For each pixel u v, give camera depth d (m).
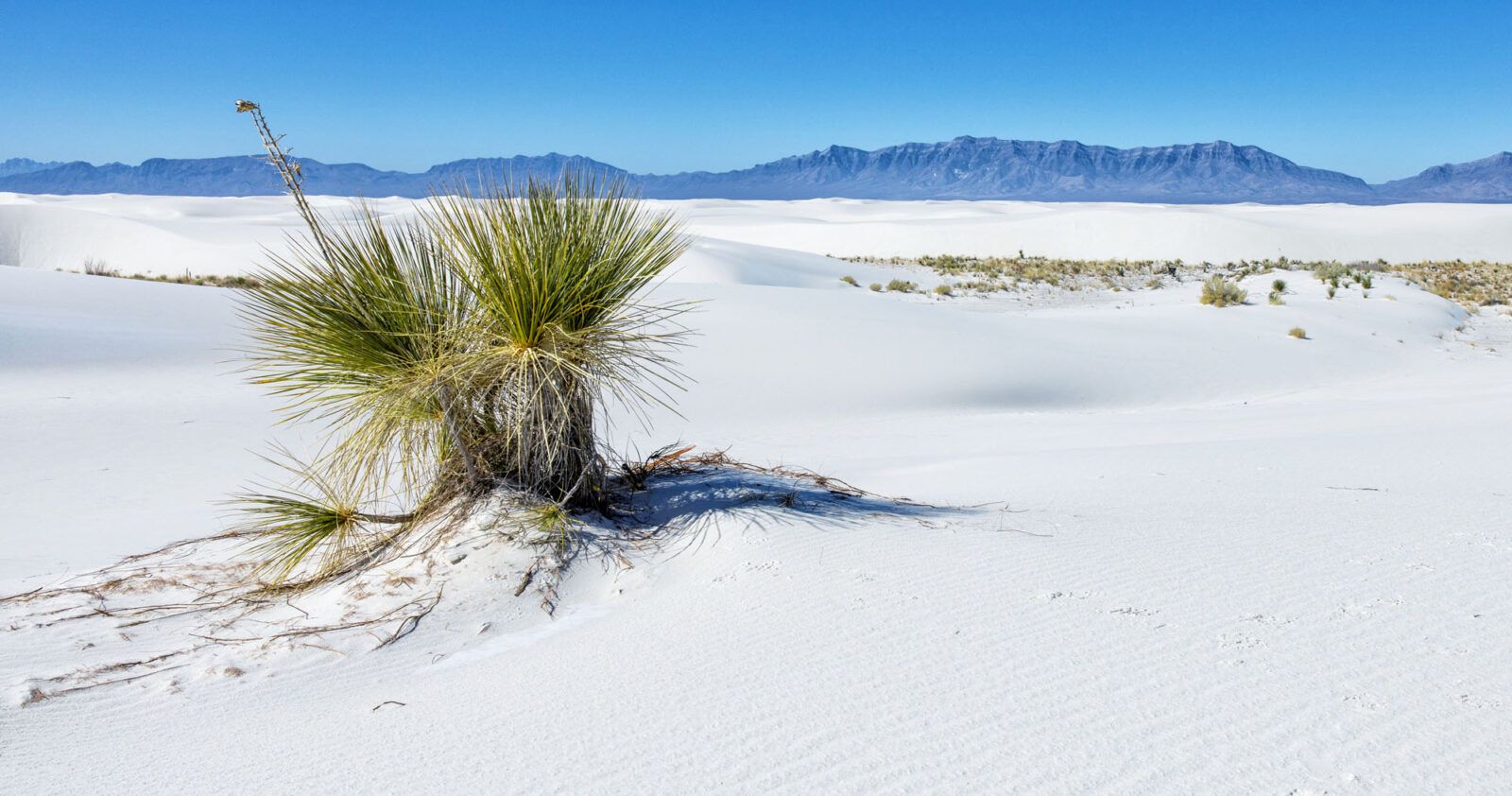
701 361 18.83
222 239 61.41
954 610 3.59
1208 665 2.92
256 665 3.76
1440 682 2.67
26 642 4.16
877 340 21.44
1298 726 2.47
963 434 13.20
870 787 2.33
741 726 2.74
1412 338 27.50
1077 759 2.38
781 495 5.45
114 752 3.01
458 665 3.69
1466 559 3.94
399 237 4.82
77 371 15.82
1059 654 3.09
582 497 5.20
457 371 4.65
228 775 2.76
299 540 4.93
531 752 2.71
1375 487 6.07
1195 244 94.19
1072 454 9.16
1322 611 3.35
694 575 4.43
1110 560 4.17
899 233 106.12
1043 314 32.84
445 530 4.80
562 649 3.67
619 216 5.04
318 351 4.66
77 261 58.34
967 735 2.57
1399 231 98.81
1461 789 2.11
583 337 4.88
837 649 3.29
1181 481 6.71
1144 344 23.80
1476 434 8.91
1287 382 21.19
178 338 19.09
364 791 2.55
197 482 9.18
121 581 5.16
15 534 6.86
